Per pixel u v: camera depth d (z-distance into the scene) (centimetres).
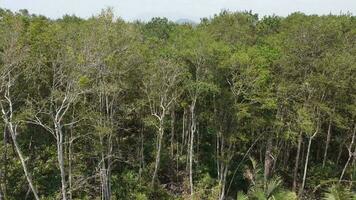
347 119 3838
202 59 3356
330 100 3788
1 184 3203
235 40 4534
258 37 4947
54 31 3089
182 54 3388
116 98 3419
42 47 2936
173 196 3700
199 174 3969
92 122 3284
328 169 4181
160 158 4012
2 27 2803
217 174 4006
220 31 4744
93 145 3459
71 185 3114
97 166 3456
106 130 3114
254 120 3588
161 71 3394
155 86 3447
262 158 4316
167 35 5881
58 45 2950
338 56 3591
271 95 3512
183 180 4006
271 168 4119
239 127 3672
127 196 3528
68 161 3441
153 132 4250
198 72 3378
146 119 3625
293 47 3578
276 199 3053
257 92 3438
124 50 3189
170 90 3606
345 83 3547
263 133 3791
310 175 4212
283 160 4419
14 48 2631
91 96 3581
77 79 2681
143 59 3400
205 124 4303
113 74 3200
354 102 3738
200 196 3572
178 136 4462
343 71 3534
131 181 3653
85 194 3416
